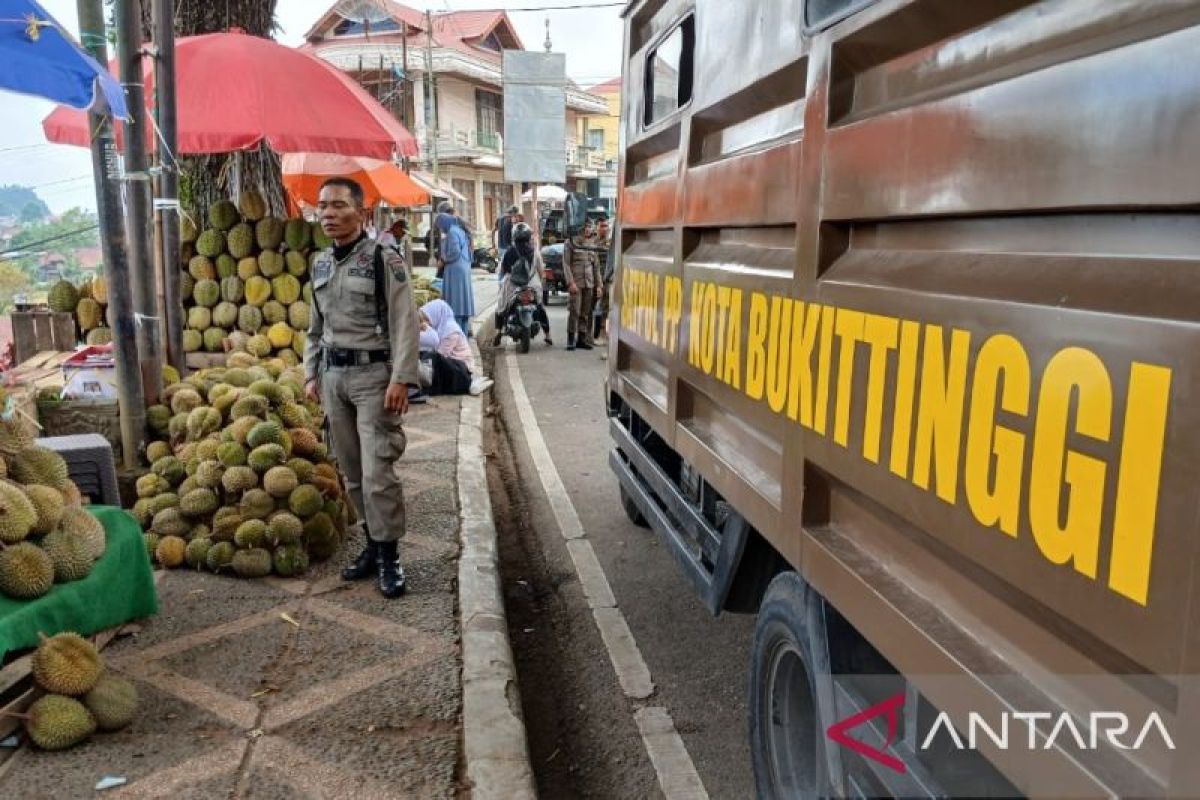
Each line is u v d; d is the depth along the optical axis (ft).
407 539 17.04
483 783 9.65
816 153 7.57
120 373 17.10
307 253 25.44
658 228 13.69
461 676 11.88
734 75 10.04
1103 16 4.47
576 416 30.25
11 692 10.55
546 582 16.90
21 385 17.13
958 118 5.52
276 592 14.53
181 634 13.00
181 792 9.37
